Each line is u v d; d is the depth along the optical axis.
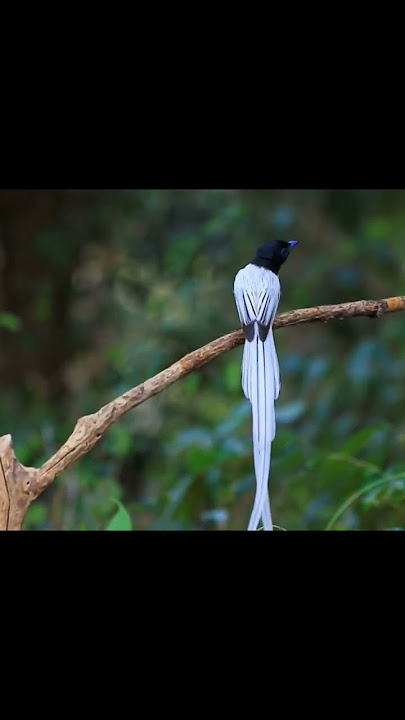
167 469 13.62
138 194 16.38
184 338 15.24
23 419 15.41
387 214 15.99
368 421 13.52
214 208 15.95
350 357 14.77
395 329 15.34
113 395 14.73
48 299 16.91
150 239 16.72
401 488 8.38
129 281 16.73
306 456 11.26
